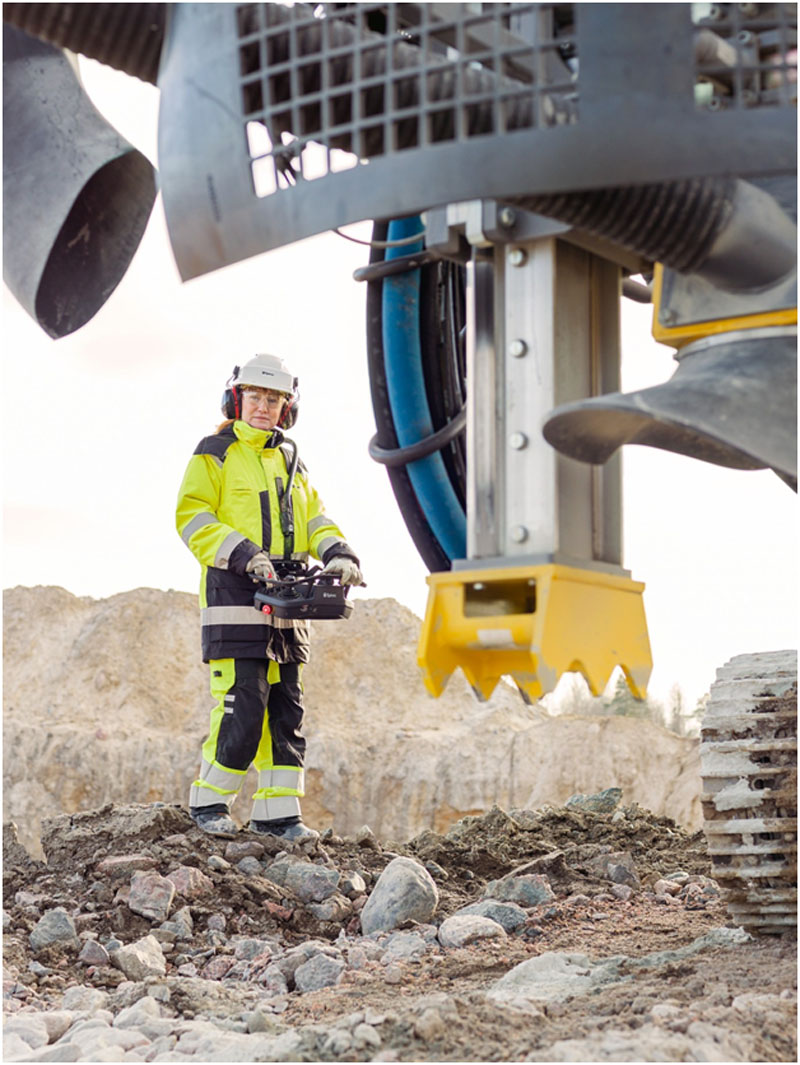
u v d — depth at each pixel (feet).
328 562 20.57
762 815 14.07
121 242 13.70
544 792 99.91
